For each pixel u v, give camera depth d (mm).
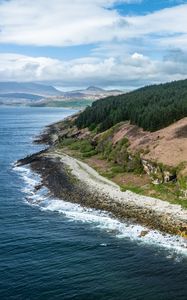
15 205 80125
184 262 52562
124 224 67375
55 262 52875
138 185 87562
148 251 56156
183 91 175125
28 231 64812
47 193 88688
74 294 44781
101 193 84188
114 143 122125
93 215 72812
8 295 44500
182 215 67312
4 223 68938
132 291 45500
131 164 99375
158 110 124625
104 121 154375
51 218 71750
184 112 117938
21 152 152625
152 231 63156
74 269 50812
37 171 112688
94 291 45438
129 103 164750
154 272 49969
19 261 53094
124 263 52531
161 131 110688
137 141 110125
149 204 74500
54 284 46969
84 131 173250
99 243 59406
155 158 91250
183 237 60094
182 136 99938
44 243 59531
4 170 115812
